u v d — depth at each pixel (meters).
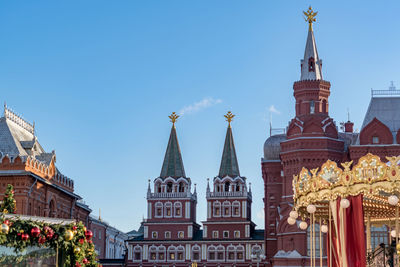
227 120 121.06
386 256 34.03
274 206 103.75
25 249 28.14
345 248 30.66
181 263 112.38
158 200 116.12
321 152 92.38
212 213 114.31
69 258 30.08
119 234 144.12
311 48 98.75
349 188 30.33
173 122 121.69
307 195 32.78
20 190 71.88
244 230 112.69
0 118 79.38
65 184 85.12
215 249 112.06
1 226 26.66
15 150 76.69
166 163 118.94
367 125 89.94
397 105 92.38
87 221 98.12
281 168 103.69
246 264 110.44
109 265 116.50
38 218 29.03
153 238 114.69
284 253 90.56
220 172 116.88
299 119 95.25
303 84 96.50
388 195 33.38
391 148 88.56
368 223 37.53
